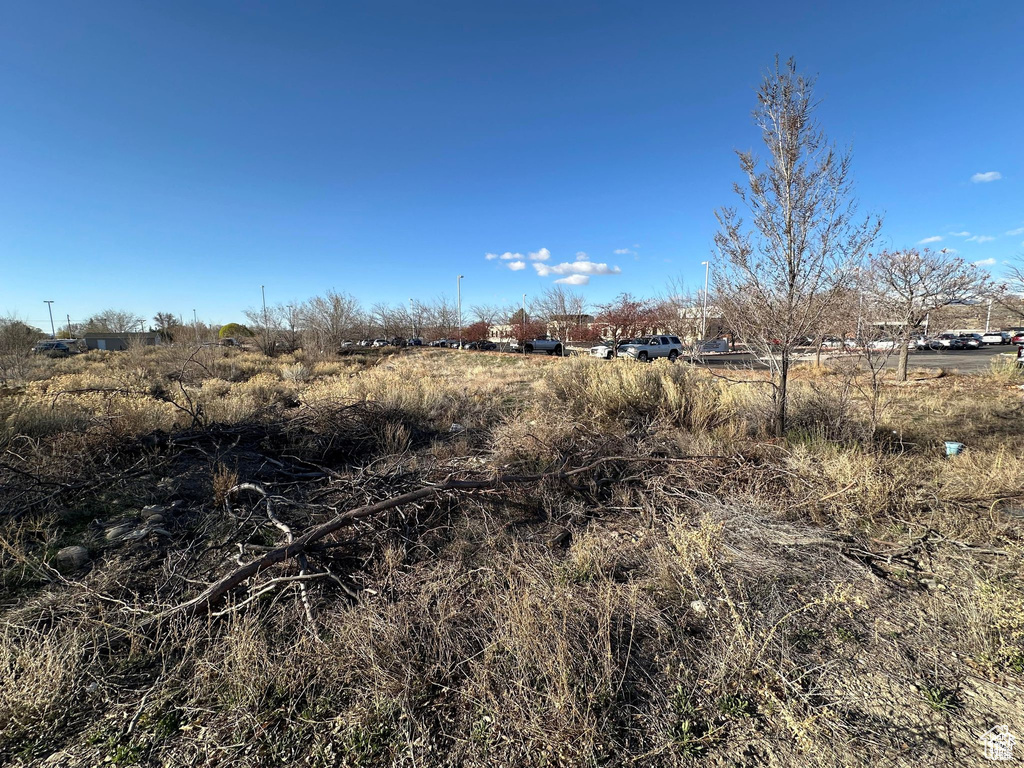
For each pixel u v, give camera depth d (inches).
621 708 75.9
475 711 75.8
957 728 71.2
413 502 150.0
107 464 180.9
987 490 155.2
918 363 833.5
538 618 90.2
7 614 99.3
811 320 207.3
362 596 107.5
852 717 73.7
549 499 160.1
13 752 70.7
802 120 199.2
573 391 294.7
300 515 152.3
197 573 119.1
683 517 139.9
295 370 637.9
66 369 688.4
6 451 173.0
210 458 199.6
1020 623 94.0
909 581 112.0
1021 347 743.1
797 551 123.9
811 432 218.7
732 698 78.0
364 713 75.8
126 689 82.4
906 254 432.1
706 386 267.9
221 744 71.2
